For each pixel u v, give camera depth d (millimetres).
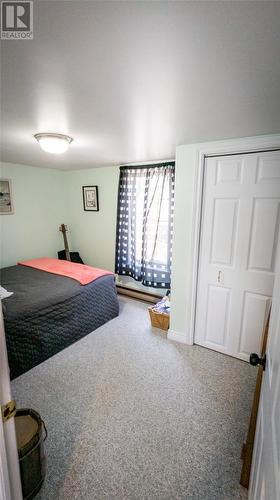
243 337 2305
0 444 660
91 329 2836
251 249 2150
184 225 2385
